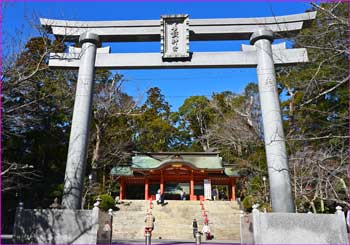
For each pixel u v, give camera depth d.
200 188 34.31
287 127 21.75
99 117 28.72
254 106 29.66
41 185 22.52
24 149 22.64
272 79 11.41
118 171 31.62
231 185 32.47
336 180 14.63
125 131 32.28
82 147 10.82
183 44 12.02
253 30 12.23
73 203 10.16
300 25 11.91
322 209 16.86
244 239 10.94
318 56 11.57
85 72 11.72
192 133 50.91
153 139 46.00
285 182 10.21
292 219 9.51
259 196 24.16
